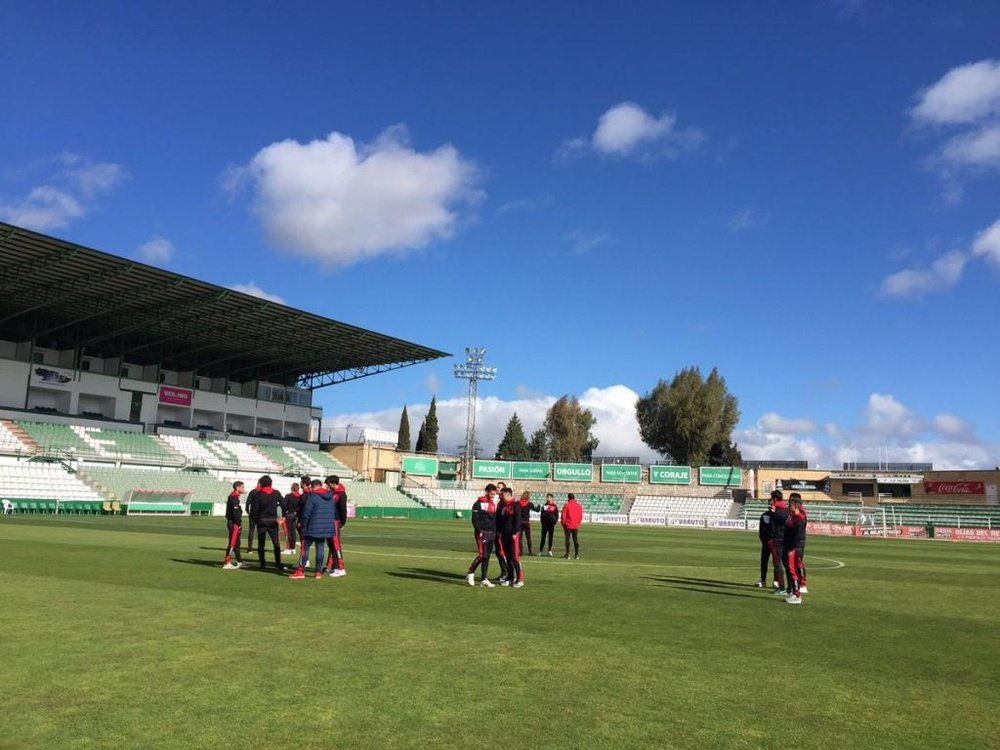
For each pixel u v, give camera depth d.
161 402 70.06
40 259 46.56
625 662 8.48
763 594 15.61
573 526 23.78
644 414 103.81
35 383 61.09
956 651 9.82
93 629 9.46
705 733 6.07
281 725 5.98
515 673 7.82
